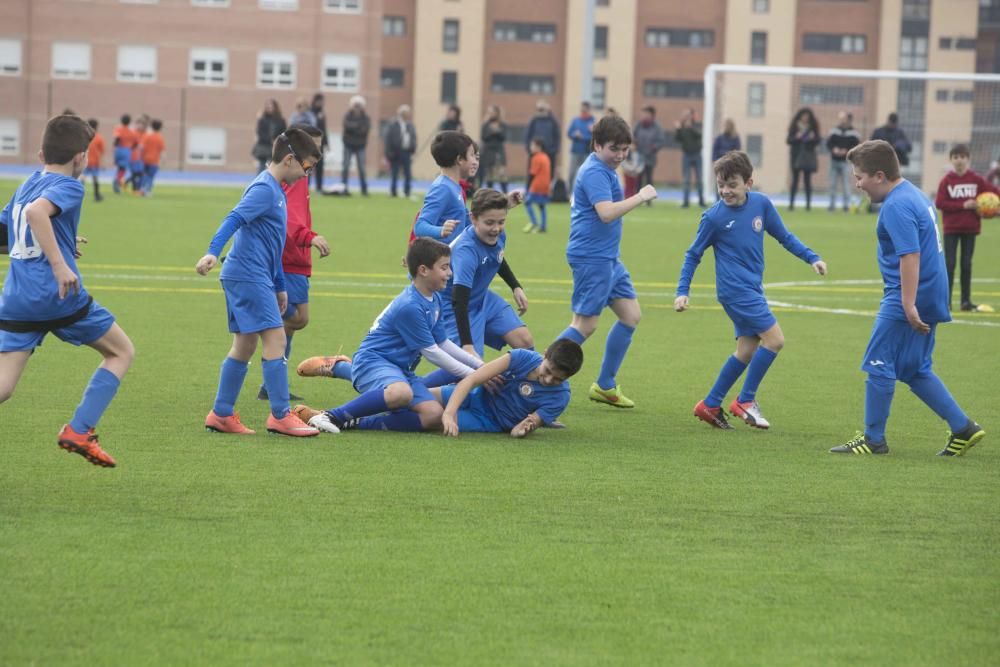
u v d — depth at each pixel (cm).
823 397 1972
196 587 1023
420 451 1513
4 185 6750
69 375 1927
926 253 1523
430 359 1617
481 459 1480
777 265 4134
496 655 906
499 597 1020
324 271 3556
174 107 11394
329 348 2283
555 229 5325
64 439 1269
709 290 3428
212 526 1184
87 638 918
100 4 11262
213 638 923
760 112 7369
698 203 7350
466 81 13562
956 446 1562
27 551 1099
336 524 1202
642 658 908
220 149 11512
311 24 11538
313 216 5356
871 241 4972
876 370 1555
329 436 1584
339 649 909
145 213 5319
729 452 1563
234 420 1592
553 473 1423
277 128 6600
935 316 1541
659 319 2844
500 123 6644
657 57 13838
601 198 1797
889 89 7331
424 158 10888
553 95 13750
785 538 1197
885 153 1528
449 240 1800
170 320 2583
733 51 13725
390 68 13575
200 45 11406
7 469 1370
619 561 1116
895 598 1041
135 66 11375
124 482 1329
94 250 3862
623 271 1859
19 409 1680
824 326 2789
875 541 1194
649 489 1362
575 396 1938
